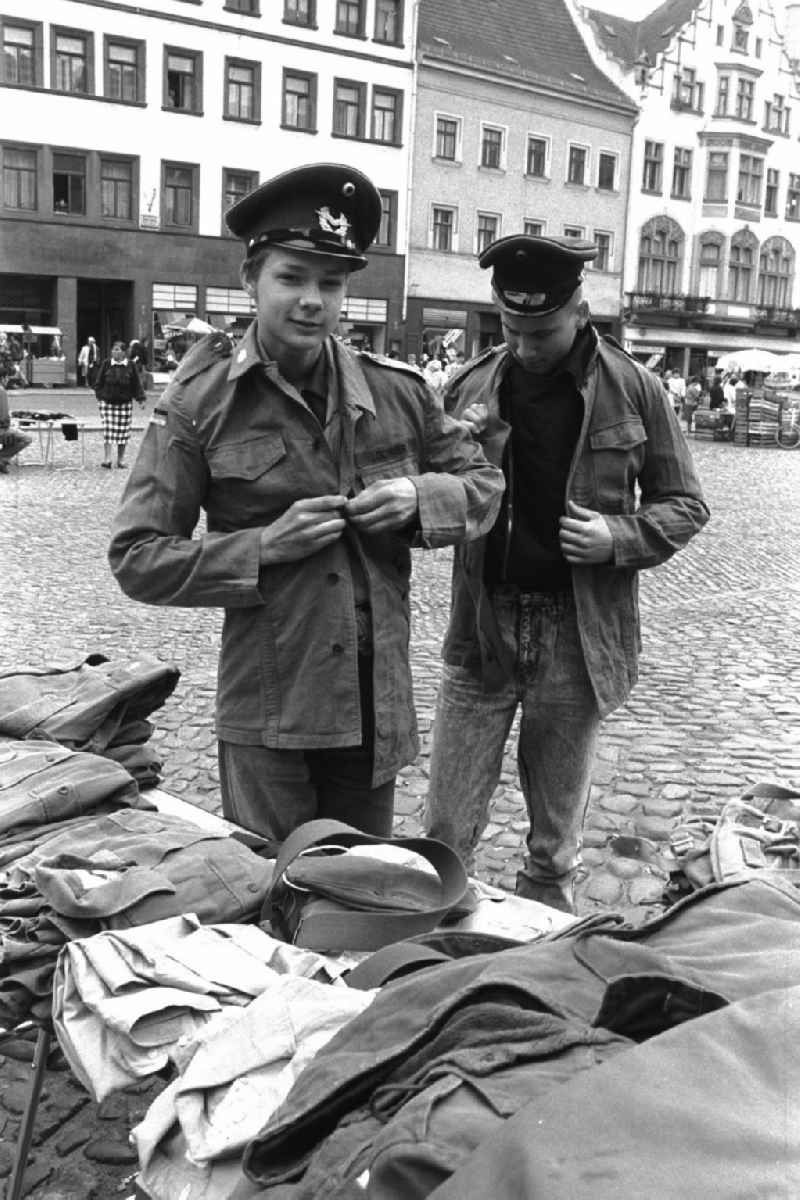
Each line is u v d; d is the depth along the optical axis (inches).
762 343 2222.0
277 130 1582.2
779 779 222.2
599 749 235.5
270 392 98.4
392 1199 47.3
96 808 103.3
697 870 89.3
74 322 1483.8
